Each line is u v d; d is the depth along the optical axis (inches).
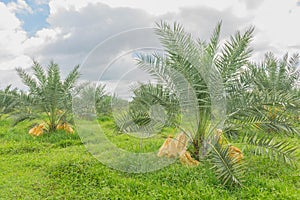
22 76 416.8
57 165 256.1
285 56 408.2
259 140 217.9
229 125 245.8
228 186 197.2
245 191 189.8
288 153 207.3
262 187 197.2
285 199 177.3
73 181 220.8
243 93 250.1
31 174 242.1
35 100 414.6
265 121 228.7
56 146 356.8
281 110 239.0
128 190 200.5
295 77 407.5
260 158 258.1
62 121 426.9
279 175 223.1
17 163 275.9
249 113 235.8
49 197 195.9
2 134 425.1
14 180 226.2
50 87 407.2
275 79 372.2
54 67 414.9
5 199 192.2
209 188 194.4
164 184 208.5
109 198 192.4
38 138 390.3
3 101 520.1
